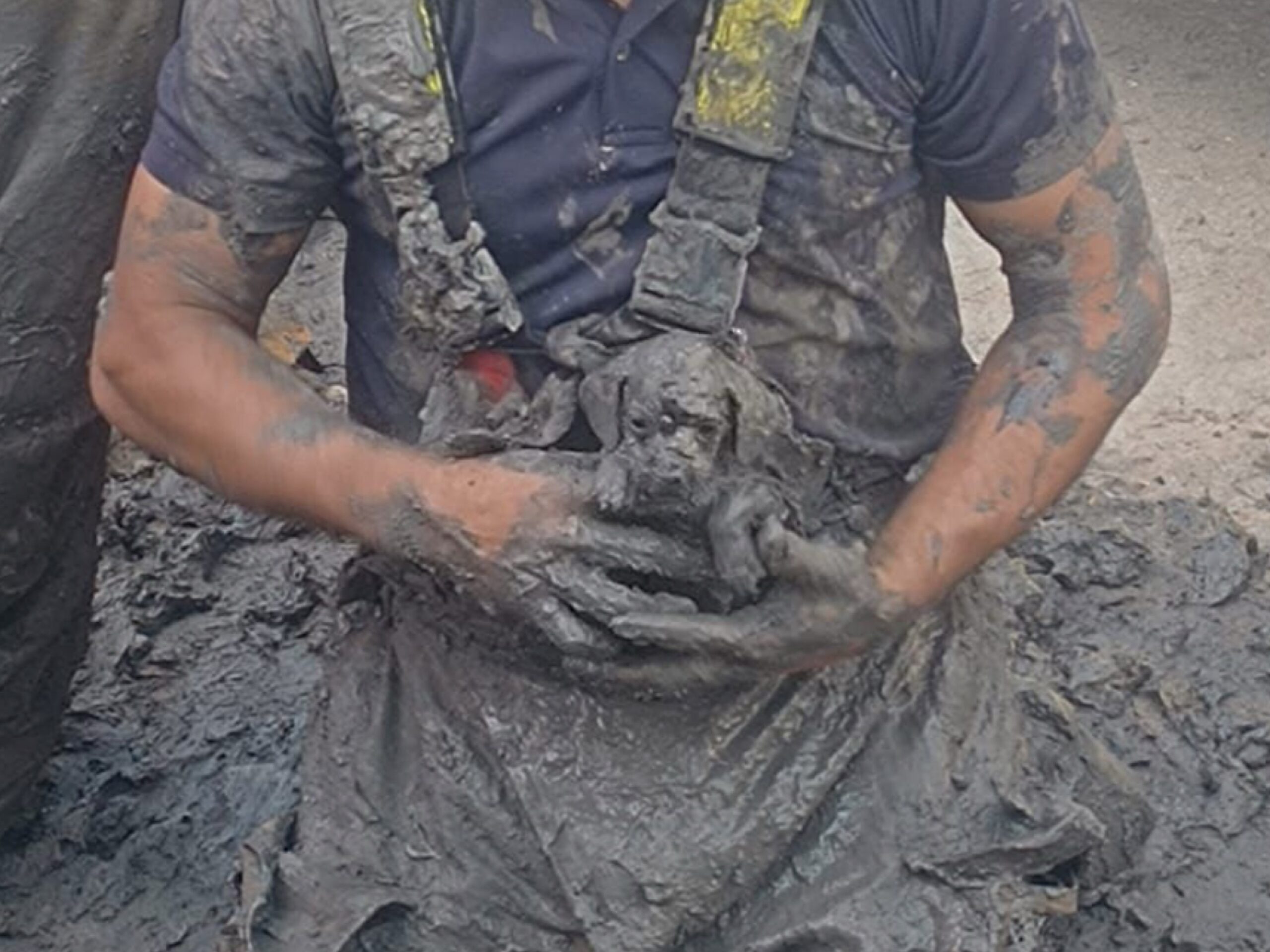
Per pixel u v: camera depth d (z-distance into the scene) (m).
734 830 2.37
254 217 2.24
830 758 2.41
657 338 2.17
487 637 2.41
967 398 2.31
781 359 2.27
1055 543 3.45
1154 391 4.10
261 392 2.25
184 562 3.45
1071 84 2.21
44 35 2.52
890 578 2.21
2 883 2.92
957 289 4.25
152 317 2.26
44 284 2.59
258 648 3.31
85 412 2.71
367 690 2.53
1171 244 4.62
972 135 2.22
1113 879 2.74
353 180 2.25
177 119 2.23
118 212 2.63
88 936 2.84
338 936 2.41
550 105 2.17
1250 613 3.36
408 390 2.35
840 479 2.35
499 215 2.21
